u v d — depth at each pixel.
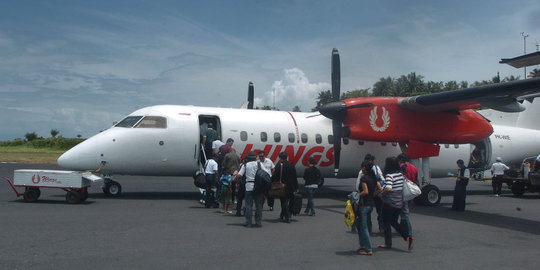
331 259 5.78
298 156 13.15
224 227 7.92
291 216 9.57
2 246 5.94
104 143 11.44
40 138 57.56
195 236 7.03
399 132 12.30
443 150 15.02
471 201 13.66
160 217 8.77
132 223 7.98
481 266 5.55
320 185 17.47
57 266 5.06
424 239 7.29
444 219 9.60
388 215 6.36
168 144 11.77
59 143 54.06
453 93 10.79
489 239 7.36
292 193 8.63
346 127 12.08
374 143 14.07
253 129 12.71
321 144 13.42
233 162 9.59
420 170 12.59
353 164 13.83
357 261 5.70
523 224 9.02
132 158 11.57
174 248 6.14
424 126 12.55
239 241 6.75
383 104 12.25
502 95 10.31
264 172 7.99
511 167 17.45
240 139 12.47
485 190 18.14
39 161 33.94
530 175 14.54
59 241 6.33
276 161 12.86
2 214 8.48
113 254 5.69
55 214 8.67
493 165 15.66
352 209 6.28
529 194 16.52
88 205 10.18
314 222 8.78
